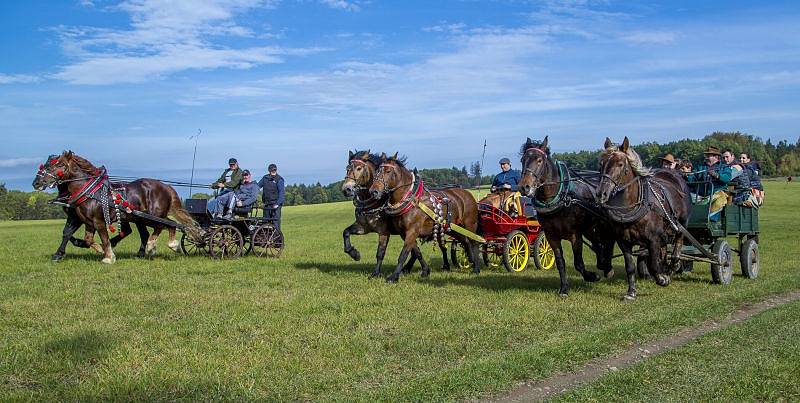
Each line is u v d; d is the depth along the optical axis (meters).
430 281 13.19
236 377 6.50
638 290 12.09
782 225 33.00
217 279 13.13
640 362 7.15
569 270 15.77
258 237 17.19
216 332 8.34
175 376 6.45
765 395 6.11
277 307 10.00
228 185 16.94
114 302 10.38
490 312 9.78
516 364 6.96
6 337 7.98
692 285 12.78
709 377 6.60
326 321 9.07
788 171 104.56
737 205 13.95
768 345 7.76
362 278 13.34
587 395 6.10
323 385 6.38
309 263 16.12
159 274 13.72
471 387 6.36
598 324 9.12
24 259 16.95
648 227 10.95
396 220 13.07
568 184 11.28
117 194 15.43
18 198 82.75
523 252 15.81
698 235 13.79
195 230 16.56
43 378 6.41
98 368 6.76
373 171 13.33
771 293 11.70
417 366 7.13
